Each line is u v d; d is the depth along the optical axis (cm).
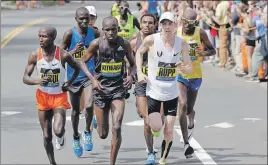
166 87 2017
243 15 3869
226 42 4306
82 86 2230
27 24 8112
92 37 2223
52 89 1967
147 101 2045
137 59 2011
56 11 11438
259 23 3734
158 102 2031
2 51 5300
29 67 1952
